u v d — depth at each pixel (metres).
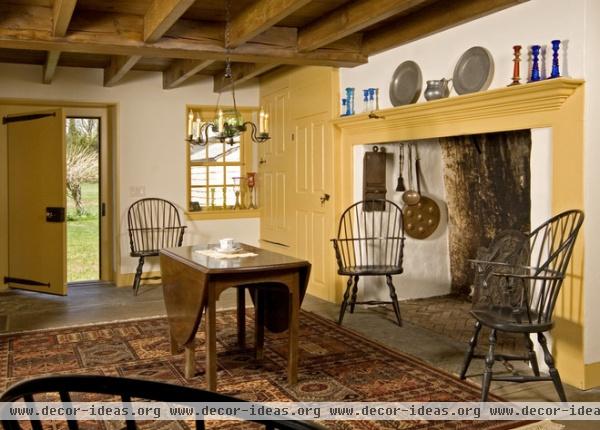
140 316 4.68
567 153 3.05
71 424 1.17
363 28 4.03
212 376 3.00
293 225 5.86
